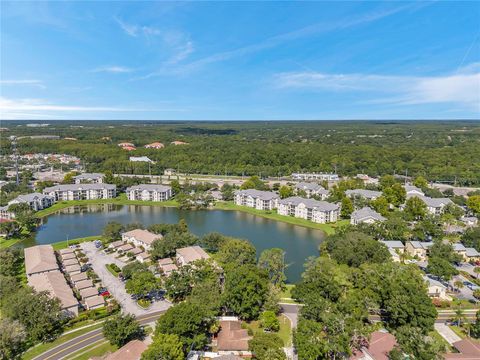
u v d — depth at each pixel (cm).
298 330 9275
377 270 11888
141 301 11900
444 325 10694
